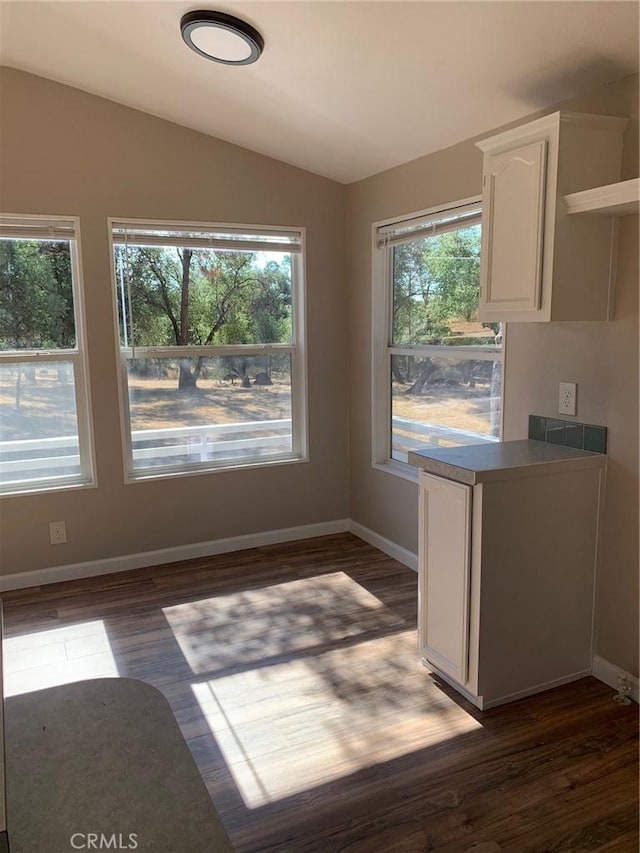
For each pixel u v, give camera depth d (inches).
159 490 147.3
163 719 41.0
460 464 89.6
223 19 90.2
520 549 90.4
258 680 100.0
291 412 163.2
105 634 115.7
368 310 153.4
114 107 132.3
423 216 132.3
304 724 89.0
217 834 31.7
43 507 136.8
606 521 96.6
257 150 145.6
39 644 112.5
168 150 137.9
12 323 132.0
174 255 143.9
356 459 165.5
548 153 85.2
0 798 26.9
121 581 139.5
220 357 152.6
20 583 136.6
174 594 132.3
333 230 158.2
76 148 130.3
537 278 88.3
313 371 161.2
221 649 109.8
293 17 89.1
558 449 99.5
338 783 77.7
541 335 104.8
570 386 99.9
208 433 153.5
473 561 88.8
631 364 90.4
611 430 94.2
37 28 105.3
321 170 151.3
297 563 148.6
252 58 101.0
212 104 124.6
